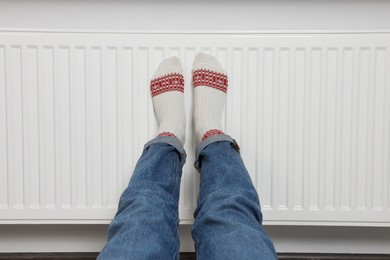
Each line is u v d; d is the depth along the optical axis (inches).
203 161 40.1
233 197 35.1
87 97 42.9
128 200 35.3
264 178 44.1
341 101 43.1
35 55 42.4
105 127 43.3
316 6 44.8
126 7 44.9
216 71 43.0
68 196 44.1
